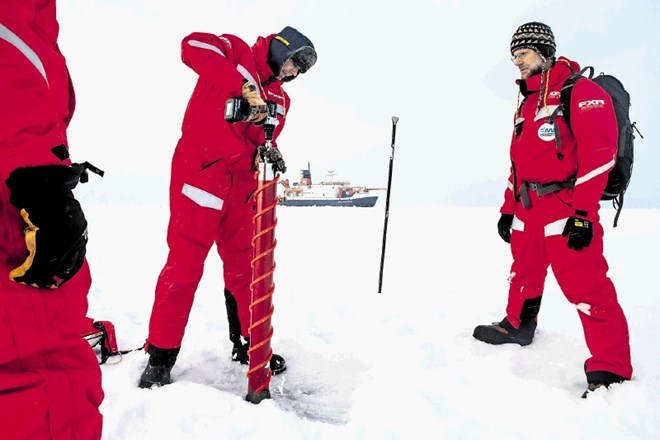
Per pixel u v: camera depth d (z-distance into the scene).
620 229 10.81
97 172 1.14
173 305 2.33
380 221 14.48
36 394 0.97
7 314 0.96
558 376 2.56
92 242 8.28
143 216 15.00
